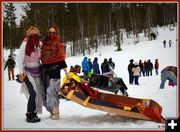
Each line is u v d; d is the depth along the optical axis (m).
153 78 20.45
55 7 51.06
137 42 50.59
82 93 6.93
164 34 59.34
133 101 7.06
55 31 6.95
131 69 17.30
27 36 6.95
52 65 6.86
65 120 6.90
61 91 6.93
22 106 9.05
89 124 6.49
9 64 20.12
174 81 14.01
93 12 54.16
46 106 7.16
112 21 61.88
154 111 6.65
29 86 6.84
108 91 9.24
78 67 11.48
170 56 33.75
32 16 42.47
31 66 6.88
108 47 51.72
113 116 7.23
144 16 64.62
